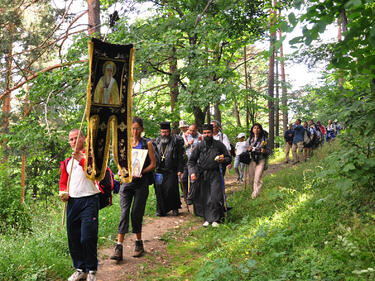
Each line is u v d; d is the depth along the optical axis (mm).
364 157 4449
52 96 9188
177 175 7785
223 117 26219
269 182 9148
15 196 7430
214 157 6633
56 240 5016
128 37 8633
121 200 5008
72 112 10617
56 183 13266
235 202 7734
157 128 11781
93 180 3836
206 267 4121
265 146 8031
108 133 3900
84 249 3875
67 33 10945
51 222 6668
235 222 6312
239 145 10000
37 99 9516
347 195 4828
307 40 2598
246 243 4680
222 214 6535
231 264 4129
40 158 12383
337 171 4832
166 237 5973
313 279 3285
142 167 4977
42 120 10141
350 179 4570
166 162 7648
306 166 10258
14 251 4449
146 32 9320
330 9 2561
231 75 10656
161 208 7656
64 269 4250
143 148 5160
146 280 4184
